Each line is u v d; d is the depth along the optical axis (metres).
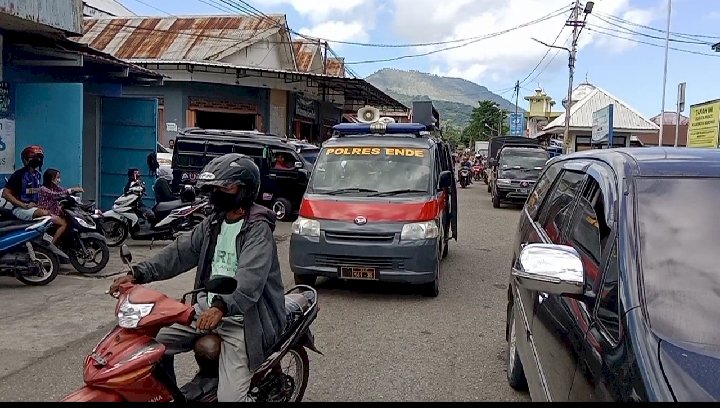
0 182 10.57
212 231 3.64
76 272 8.92
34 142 10.96
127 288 3.29
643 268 2.78
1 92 10.56
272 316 3.65
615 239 2.99
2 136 10.62
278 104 26.00
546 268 2.88
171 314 3.16
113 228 11.02
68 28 10.23
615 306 2.71
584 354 2.76
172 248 3.71
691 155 3.47
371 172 8.52
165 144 23.72
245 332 3.47
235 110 24.66
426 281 7.65
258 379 3.77
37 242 8.03
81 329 6.30
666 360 2.31
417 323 6.86
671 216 2.99
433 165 8.62
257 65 26.56
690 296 2.65
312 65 32.06
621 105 37.47
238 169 3.48
